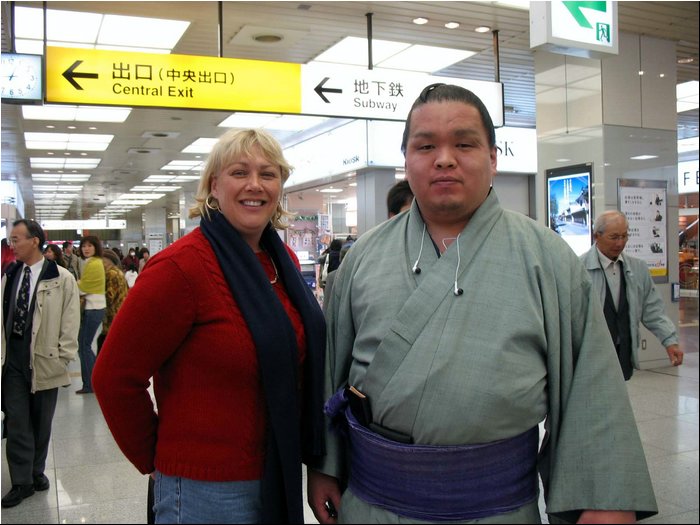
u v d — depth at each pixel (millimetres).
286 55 7398
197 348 1530
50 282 3424
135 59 4707
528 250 1383
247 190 1591
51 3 5527
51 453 3613
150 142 12250
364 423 1438
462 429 1283
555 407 1376
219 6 5418
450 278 1357
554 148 6922
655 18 6074
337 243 5969
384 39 6855
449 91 1421
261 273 1600
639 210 6516
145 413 1578
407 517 1330
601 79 6395
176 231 31906
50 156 13680
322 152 11125
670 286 6410
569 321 1382
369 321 1454
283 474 1540
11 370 3156
